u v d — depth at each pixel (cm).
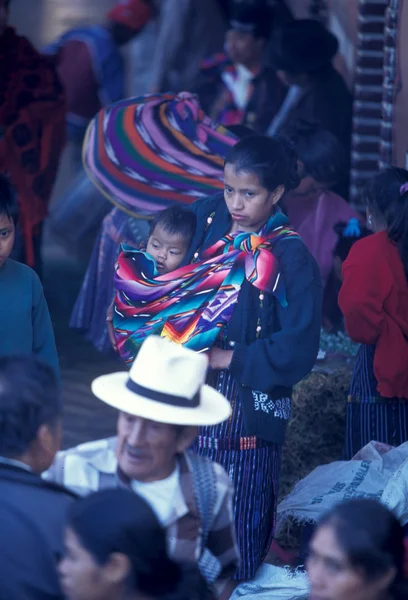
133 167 709
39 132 884
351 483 529
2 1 856
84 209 1071
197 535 346
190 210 514
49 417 310
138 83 1412
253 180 467
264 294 475
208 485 345
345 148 881
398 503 495
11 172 873
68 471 342
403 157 749
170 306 480
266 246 479
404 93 748
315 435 627
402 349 546
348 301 544
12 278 466
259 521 494
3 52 866
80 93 1226
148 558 259
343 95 879
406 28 741
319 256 738
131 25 1227
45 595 289
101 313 786
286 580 501
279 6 1166
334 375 631
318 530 295
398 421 568
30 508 297
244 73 1039
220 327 468
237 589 496
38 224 902
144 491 341
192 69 1324
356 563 287
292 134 752
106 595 262
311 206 749
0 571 288
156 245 500
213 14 1310
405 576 296
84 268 1066
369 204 579
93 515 261
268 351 466
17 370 311
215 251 491
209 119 729
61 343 879
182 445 341
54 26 1886
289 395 492
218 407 347
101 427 730
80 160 1260
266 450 491
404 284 548
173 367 333
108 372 821
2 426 304
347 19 1054
